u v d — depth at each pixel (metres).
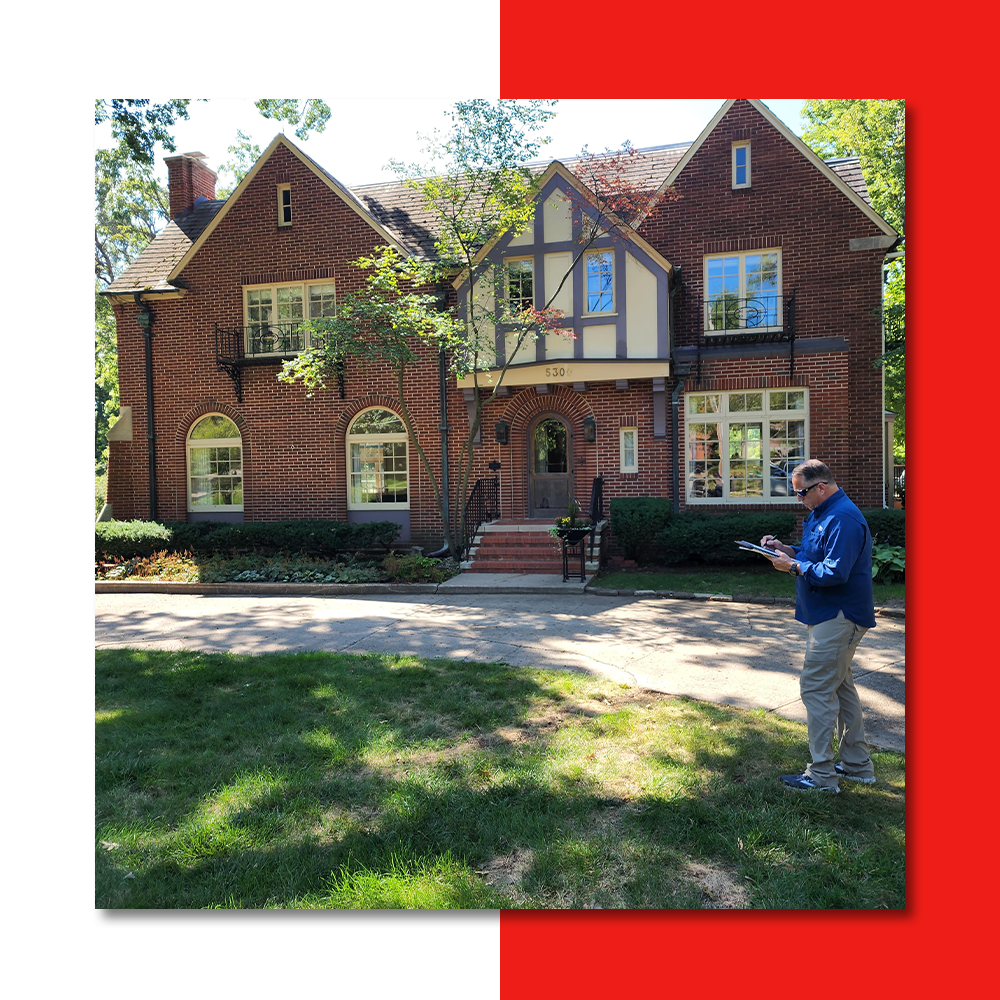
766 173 13.02
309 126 13.03
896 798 3.71
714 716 4.89
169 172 18.53
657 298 12.84
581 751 4.30
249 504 15.41
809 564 3.76
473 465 14.16
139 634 8.04
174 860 3.20
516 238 13.42
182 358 15.80
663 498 12.86
